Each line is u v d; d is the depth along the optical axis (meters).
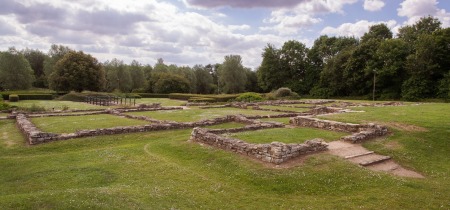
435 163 9.80
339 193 7.20
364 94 52.06
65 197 6.09
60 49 66.75
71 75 48.22
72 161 10.18
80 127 16.53
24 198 5.96
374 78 44.94
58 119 20.70
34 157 10.67
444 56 40.28
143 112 27.45
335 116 17.38
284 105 36.09
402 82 44.69
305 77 67.88
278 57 68.81
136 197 6.64
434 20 51.81
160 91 64.44
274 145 9.09
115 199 6.28
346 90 56.75
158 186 7.70
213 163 9.59
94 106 33.81
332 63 57.28
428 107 21.33
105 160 10.19
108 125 17.56
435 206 6.30
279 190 7.36
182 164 9.95
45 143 12.48
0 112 26.31
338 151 10.37
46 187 7.72
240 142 10.62
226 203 6.75
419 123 13.76
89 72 50.66
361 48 48.53
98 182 8.08
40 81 73.81
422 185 7.62
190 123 17.67
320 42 68.12
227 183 8.00
